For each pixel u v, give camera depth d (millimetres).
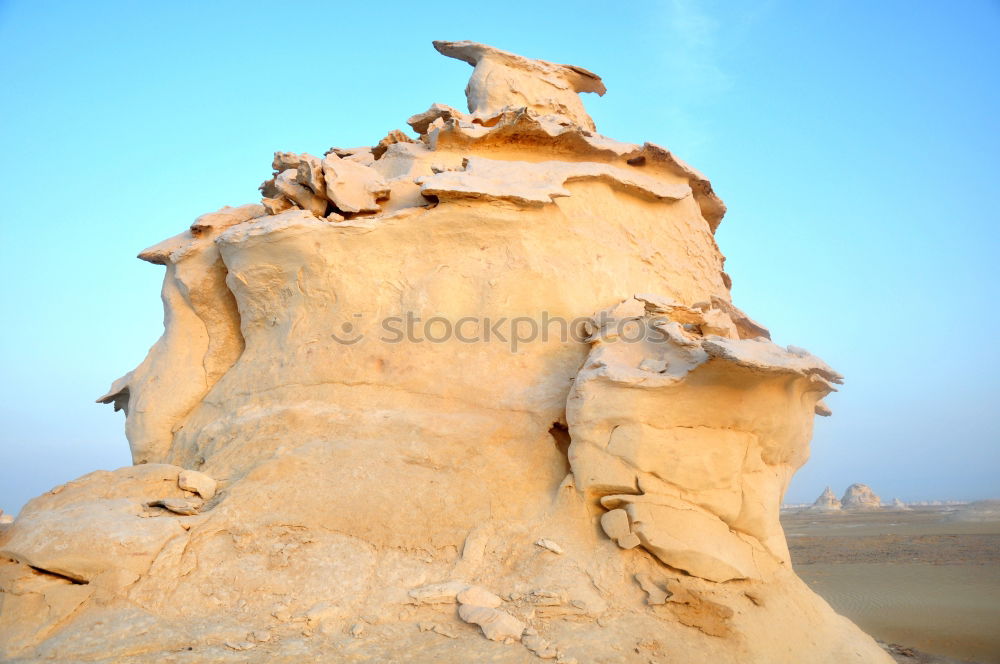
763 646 8102
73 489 9719
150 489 9695
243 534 8812
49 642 7230
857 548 29000
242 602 7980
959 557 24969
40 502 9594
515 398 10297
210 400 12250
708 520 9070
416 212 11312
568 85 16219
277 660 6977
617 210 12570
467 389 10430
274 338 11766
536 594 8102
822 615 9352
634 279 12125
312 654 7121
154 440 12531
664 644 7625
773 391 9219
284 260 11453
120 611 7656
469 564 8766
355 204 11711
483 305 10930
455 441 9898
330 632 7609
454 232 11258
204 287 12875
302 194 12305
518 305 10930
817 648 8625
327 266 11281
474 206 11195
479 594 8148
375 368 10797
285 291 11711
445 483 9539
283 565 8484
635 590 8391
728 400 9023
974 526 42031
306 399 10797
